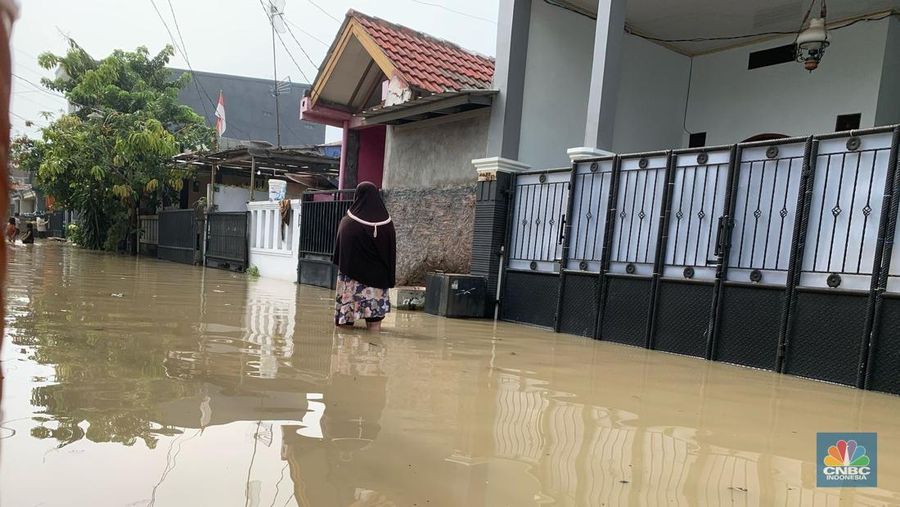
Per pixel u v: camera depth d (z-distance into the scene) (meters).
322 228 10.80
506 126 7.70
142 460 2.08
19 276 9.08
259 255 13.13
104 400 2.76
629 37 9.23
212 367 3.59
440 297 7.45
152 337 4.48
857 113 7.88
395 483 2.03
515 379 3.86
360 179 12.70
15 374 3.12
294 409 2.83
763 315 4.93
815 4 7.68
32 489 1.80
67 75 22.36
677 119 10.05
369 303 5.68
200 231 16.03
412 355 4.52
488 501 1.92
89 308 5.90
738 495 2.10
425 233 9.07
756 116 9.10
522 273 7.31
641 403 3.40
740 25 8.65
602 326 6.23
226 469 2.05
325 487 1.95
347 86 11.74
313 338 5.02
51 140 19.14
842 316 4.43
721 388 4.00
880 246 4.22
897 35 7.69
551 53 8.31
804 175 4.70
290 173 16.78
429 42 11.06
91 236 22.05
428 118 9.15
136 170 18.97
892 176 4.20
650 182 5.91
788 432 2.95
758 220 5.04
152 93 21.45
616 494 2.04
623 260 6.12
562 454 2.43
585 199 6.60
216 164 16.47
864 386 4.23
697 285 5.42
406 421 2.75
